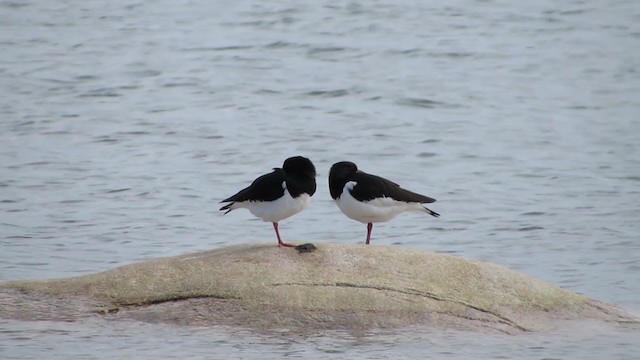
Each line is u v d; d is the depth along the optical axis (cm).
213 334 1073
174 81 3059
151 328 1101
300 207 1122
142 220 1806
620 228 1778
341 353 1052
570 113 2711
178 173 2139
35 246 1644
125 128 2542
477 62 3303
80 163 2214
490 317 1116
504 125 2589
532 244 1684
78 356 1037
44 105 2789
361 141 2430
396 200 1176
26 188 2016
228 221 1806
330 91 2936
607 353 1070
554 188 2042
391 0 4219
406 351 1055
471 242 1694
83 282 1162
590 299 1198
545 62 3306
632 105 2792
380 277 1123
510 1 4234
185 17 3966
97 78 3097
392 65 3253
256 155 2297
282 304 1097
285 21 3844
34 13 4038
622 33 3703
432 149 2359
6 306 1138
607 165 2222
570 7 4122
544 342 1091
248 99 2852
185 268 1148
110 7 4162
